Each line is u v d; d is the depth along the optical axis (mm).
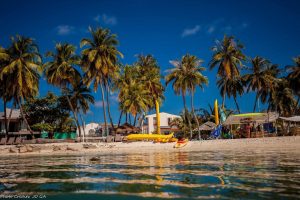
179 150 22469
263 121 37188
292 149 18688
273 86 55719
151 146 29750
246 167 8617
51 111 50906
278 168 8164
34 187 6152
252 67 52594
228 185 5727
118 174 7844
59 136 43719
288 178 6375
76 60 44719
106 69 43469
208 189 5395
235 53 47188
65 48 44250
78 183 6500
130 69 53938
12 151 25312
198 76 47031
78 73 45094
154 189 5543
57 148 26500
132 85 51594
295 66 53375
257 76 52156
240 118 38094
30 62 40000
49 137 46469
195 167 9070
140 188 5684
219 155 14883
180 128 63219
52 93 51812
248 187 5461
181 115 63781
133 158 14391
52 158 16938
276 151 16875
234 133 39500
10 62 39500
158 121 52375
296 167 8305
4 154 24234
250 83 52688
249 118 37625
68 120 52625
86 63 44219
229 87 54906
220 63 47875
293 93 55594
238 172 7535
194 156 14570
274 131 40938
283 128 42312
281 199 4484
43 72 44156
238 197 4695
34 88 41781
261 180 6188
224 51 47594
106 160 13508
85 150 26984
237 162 10328
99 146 29000
